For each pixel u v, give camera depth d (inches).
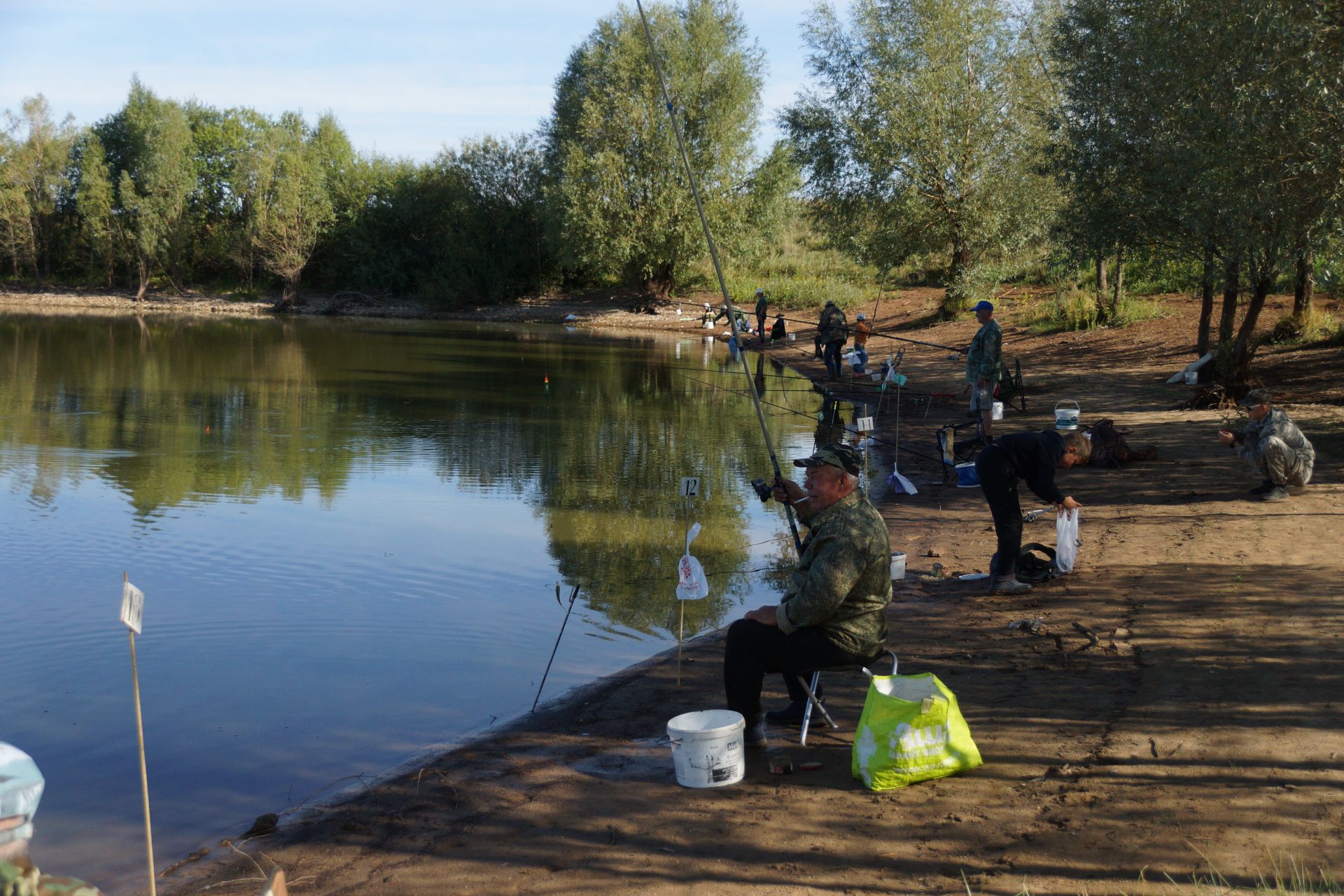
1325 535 320.8
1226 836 143.6
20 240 2393.0
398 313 2073.1
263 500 443.5
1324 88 466.3
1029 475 287.1
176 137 2299.5
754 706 189.6
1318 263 735.7
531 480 490.0
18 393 793.6
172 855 164.2
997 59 1232.2
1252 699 194.1
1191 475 441.7
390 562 345.7
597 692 228.7
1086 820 152.6
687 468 524.4
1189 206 578.9
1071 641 239.0
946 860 144.6
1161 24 590.9
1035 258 1312.7
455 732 213.2
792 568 339.0
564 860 153.0
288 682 242.2
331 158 2297.0
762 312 1332.4
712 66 1664.6
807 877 142.7
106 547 363.6
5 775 80.5
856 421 532.1
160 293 2379.4
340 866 156.4
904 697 179.2
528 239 2014.0
